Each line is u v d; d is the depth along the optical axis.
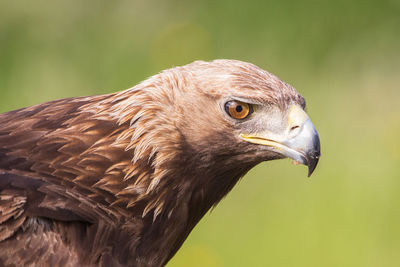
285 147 7.80
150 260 7.96
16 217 7.11
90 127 7.61
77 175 7.46
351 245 13.00
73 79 15.67
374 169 14.08
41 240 7.12
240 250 13.15
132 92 7.80
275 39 16.22
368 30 16.55
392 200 13.51
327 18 16.45
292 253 13.09
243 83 7.74
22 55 16.09
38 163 7.41
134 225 7.71
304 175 13.86
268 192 13.70
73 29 16.39
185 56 15.93
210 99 7.76
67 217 7.25
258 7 16.34
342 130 14.93
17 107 15.30
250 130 7.83
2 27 16.30
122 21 16.52
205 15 16.39
